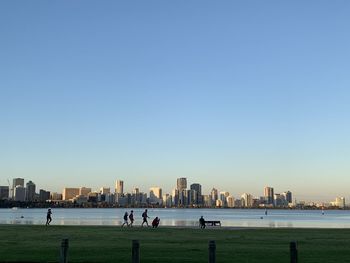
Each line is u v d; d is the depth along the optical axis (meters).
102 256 24.09
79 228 46.75
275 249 27.64
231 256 24.38
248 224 84.00
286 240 33.91
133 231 43.22
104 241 32.12
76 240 32.78
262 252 26.06
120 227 50.91
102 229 45.66
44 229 44.44
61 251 19.09
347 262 22.27
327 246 29.53
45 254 24.56
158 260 22.80
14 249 26.80
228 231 44.75
